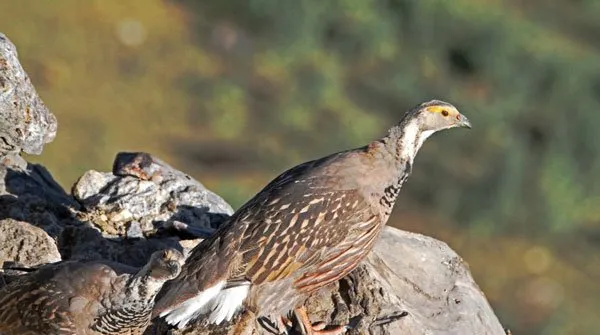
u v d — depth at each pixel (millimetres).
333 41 29469
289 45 28422
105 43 26375
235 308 7199
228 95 25750
